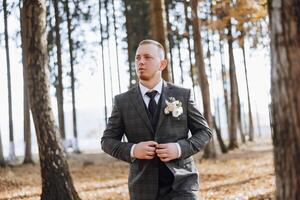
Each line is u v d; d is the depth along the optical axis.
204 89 17.66
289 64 2.48
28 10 7.23
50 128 7.16
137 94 3.15
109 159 22.31
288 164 2.46
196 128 3.19
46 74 7.26
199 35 17.56
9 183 11.97
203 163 16.84
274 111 2.56
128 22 24.19
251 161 16.42
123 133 3.28
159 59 3.19
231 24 16.02
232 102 24.69
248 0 10.34
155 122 3.10
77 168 17.61
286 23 2.50
